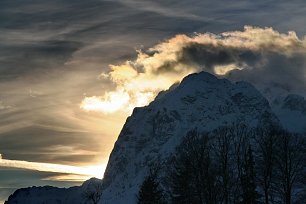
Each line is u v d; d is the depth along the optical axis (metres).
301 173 90.69
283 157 89.31
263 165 89.19
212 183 90.25
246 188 87.19
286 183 89.31
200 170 91.00
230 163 92.88
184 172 92.44
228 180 90.31
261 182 89.25
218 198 90.75
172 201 93.25
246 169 87.81
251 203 87.00
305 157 90.81
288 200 88.38
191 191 92.25
